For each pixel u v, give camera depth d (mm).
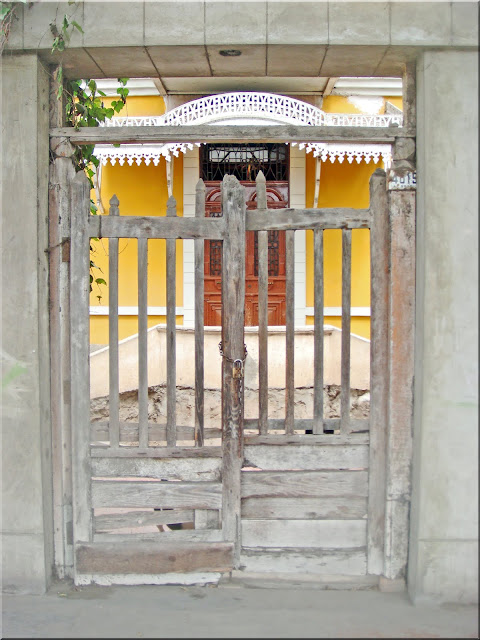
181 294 9031
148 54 3748
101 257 8625
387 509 3783
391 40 3535
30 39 3621
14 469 3725
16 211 3662
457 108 3537
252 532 3889
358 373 6176
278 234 9000
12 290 3676
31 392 3693
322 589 3826
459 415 3586
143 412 3871
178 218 3816
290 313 3855
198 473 3877
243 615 3504
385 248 3781
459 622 3424
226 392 3820
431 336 3562
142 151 7949
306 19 3580
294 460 3859
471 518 3607
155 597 3725
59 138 3842
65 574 3906
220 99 7711
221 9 3598
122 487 3873
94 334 8727
